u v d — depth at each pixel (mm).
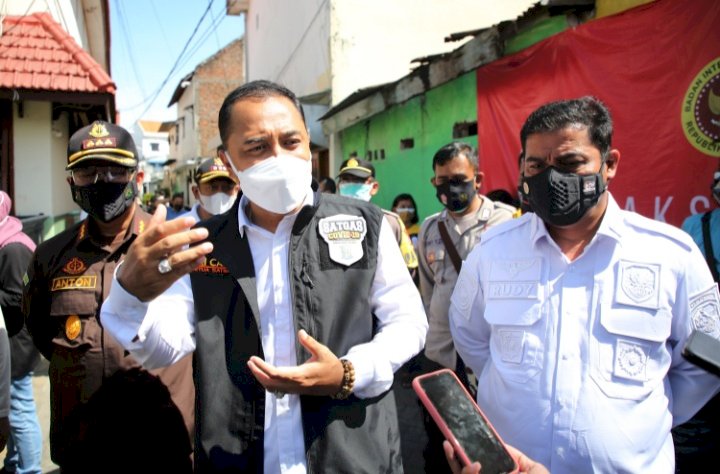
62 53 6281
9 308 2682
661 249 1467
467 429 1275
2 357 1904
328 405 1388
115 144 2023
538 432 1474
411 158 7469
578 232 1580
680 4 3367
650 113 3598
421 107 7086
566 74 4289
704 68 3236
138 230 2104
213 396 1378
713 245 2600
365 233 1502
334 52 9727
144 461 1912
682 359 1520
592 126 1490
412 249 3643
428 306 3248
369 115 7508
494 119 5301
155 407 1926
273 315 1443
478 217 3037
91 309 1965
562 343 1479
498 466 1249
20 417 2816
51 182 6566
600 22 3932
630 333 1426
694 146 3328
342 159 10375
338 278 1450
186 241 1140
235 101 1424
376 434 1434
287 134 1406
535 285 1555
